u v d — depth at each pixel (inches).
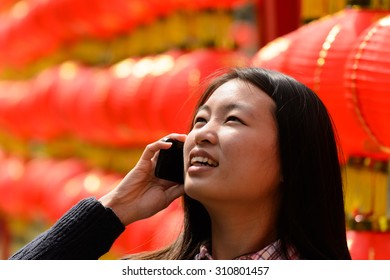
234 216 119.5
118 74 272.5
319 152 119.6
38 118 356.8
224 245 121.6
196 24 242.7
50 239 128.6
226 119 118.4
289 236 120.0
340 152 138.6
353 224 170.9
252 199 117.7
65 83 319.3
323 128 120.6
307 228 120.1
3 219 461.1
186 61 225.5
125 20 287.6
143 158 132.4
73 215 129.4
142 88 244.5
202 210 129.1
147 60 260.1
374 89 145.7
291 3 214.4
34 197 370.3
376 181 171.3
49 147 382.9
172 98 222.1
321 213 120.2
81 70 316.5
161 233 212.7
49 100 330.6
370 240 167.9
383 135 150.2
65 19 319.6
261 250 118.7
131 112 253.9
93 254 129.1
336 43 155.6
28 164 406.3
